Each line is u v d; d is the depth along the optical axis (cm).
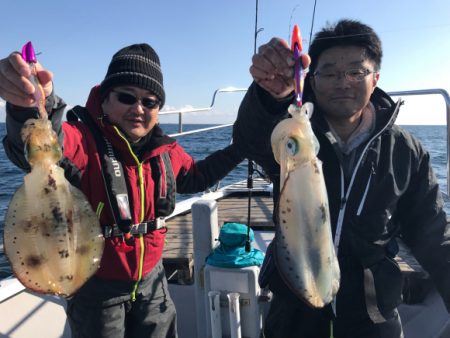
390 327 86
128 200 93
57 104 73
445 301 89
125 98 92
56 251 64
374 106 89
